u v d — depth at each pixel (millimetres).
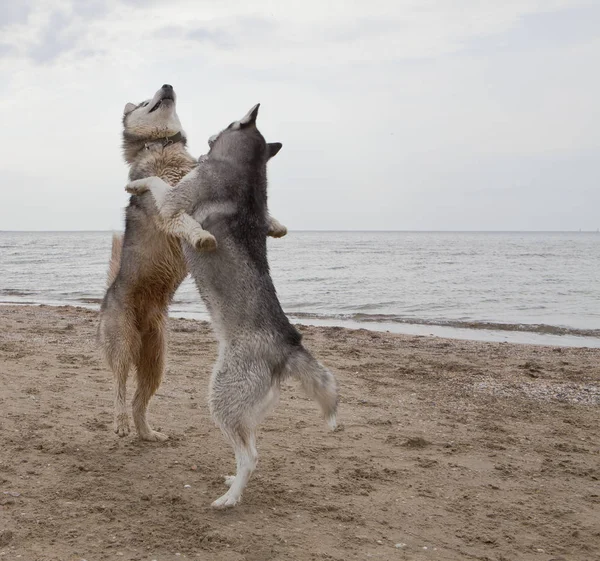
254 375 4430
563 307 20703
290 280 31375
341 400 7773
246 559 3760
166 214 4871
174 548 3852
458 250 82812
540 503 4867
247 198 4828
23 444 5617
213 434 6297
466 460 5770
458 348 11906
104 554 3725
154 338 5891
